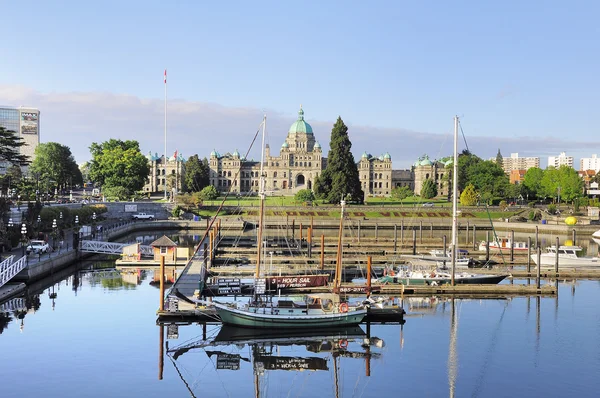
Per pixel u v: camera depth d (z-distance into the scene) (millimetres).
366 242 120500
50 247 91750
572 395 39844
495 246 107562
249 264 91125
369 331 55031
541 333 54219
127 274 81125
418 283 73250
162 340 50312
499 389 40938
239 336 52719
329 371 44406
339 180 187250
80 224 127062
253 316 52906
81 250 93500
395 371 44500
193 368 44219
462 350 49281
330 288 64562
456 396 39656
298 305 55531
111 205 168500
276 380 42500
